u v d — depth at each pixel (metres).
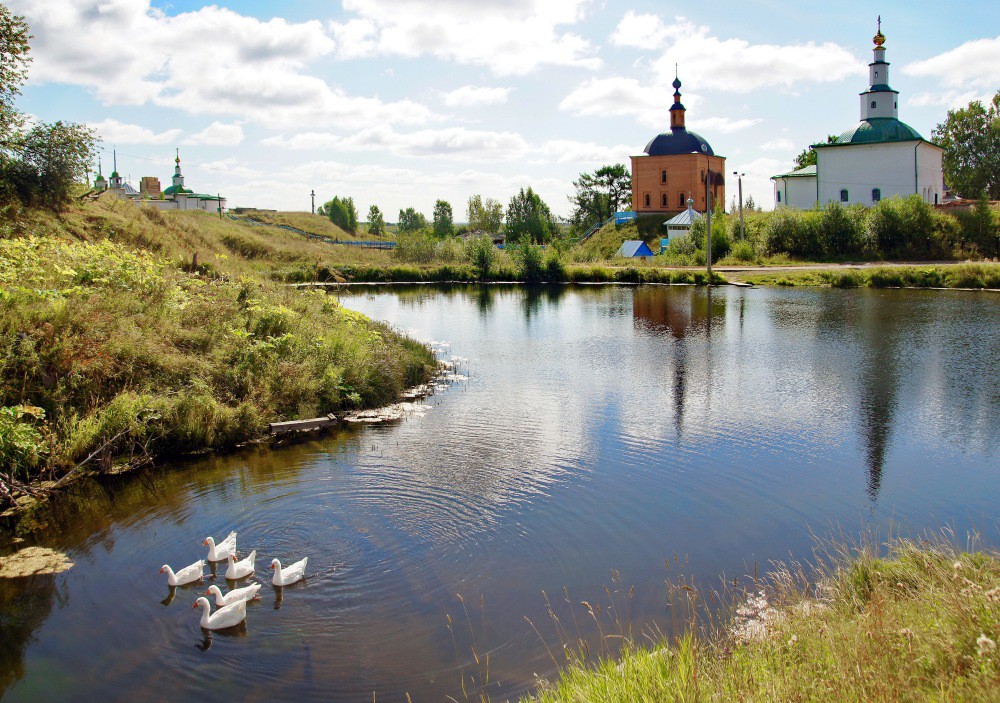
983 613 5.59
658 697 5.41
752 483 12.35
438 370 22.03
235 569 9.05
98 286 18.81
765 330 29.52
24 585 9.02
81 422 13.12
